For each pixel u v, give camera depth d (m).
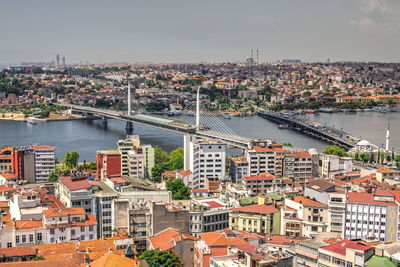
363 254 195.25
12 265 184.62
